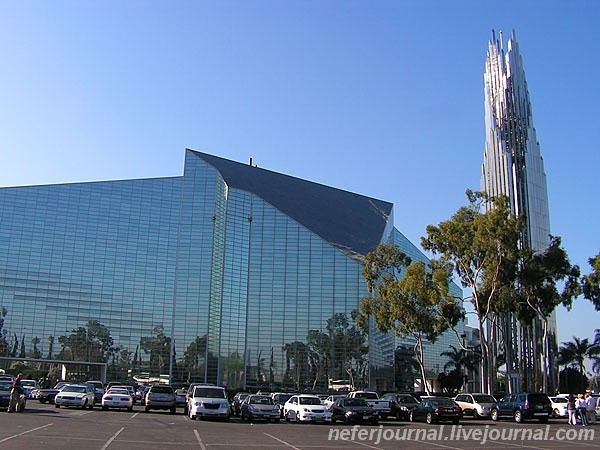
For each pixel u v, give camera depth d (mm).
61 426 27109
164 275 123188
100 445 20000
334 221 121500
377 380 105312
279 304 108188
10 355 111562
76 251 119438
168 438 23797
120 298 119500
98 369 116188
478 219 56250
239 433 27750
